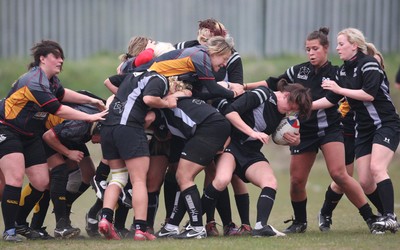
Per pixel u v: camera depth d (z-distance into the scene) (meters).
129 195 28.39
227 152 27.91
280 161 57.50
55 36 70.62
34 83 27.23
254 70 65.75
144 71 28.03
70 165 29.72
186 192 27.34
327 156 29.61
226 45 28.02
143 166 27.19
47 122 29.12
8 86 65.56
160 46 29.34
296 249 24.95
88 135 29.02
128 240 27.17
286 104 27.59
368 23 71.06
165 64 27.81
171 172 29.72
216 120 27.19
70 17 70.69
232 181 29.73
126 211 29.48
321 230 31.14
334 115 29.62
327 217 31.48
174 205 28.28
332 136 29.56
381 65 30.42
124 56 30.25
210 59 28.02
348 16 70.88
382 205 28.91
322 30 29.98
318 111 29.38
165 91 27.19
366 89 28.25
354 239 27.02
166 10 70.69
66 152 28.38
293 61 68.44
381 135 28.53
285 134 27.95
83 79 66.50
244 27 70.75
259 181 27.50
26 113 27.42
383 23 71.19
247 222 29.58
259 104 27.58
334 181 29.98
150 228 29.20
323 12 70.75
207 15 70.62
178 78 27.61
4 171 27.53
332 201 31.19
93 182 29.11
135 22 71.00
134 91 27.33
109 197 27.36
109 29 71.06
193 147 27.20
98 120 27.52
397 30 71.31
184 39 70.75
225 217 29.55
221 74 29.89
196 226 27.55
